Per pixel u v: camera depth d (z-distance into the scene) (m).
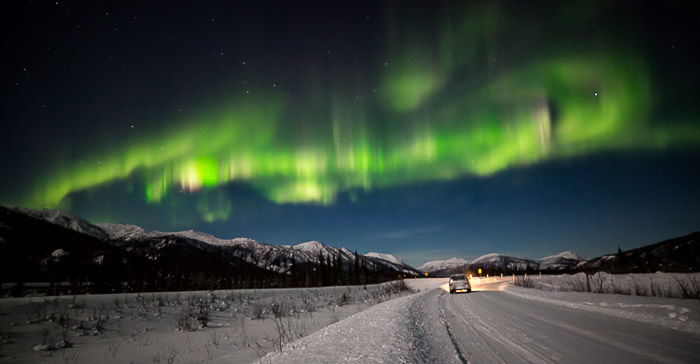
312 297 28.02
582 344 6.09
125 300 16.58
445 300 18.88
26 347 10.52
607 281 22.92
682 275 23.33
